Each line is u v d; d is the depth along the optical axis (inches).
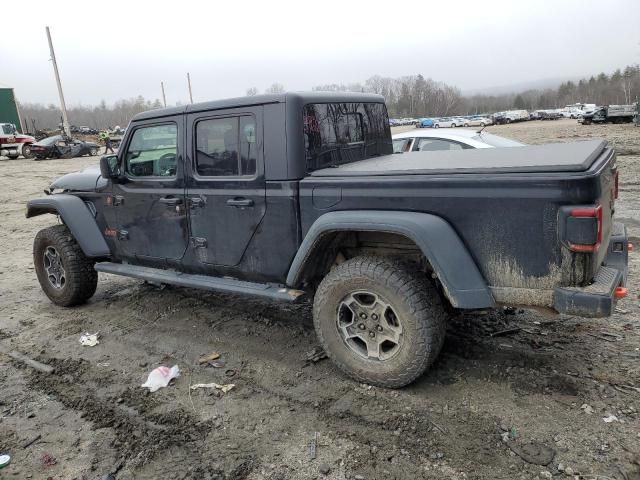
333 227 134.1
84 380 156.0
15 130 1258.0
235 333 182.9
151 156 179.0
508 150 155.7
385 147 190.9
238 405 137.4
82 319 205.8
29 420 136.5
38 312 217.9
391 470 109.5
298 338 175.6
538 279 116.1
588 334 162.9
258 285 160.1
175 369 155.3
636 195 402.3
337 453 116.0
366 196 132.8
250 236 155.4
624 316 174.7
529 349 154.9
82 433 129.3
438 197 123.8
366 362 140.3
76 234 199.9
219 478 110.7
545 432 117.6
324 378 147.9
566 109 3253.0
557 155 129.1
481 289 121.1
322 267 154.3
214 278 170.9
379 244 149.7
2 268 295.3
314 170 148.8
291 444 120.2
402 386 137.0
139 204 184.1
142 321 199.8
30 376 160.9
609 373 139.3
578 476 104.2
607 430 117.0
